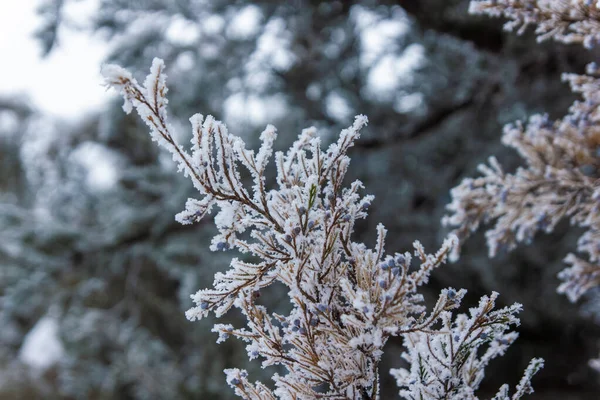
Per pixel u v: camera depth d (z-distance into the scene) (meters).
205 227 7.23
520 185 2.64
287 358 1.48
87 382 8.56
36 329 11.45
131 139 9.93
